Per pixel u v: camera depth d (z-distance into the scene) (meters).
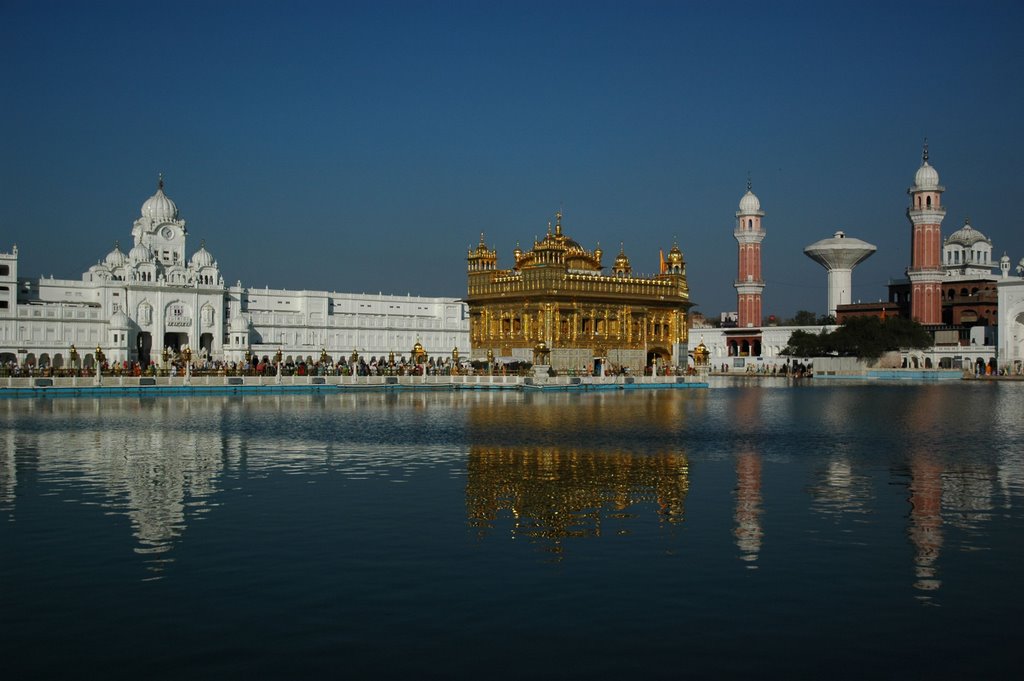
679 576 24.17
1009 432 58.53
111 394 94.81
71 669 18.47
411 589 23.12
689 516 31.28
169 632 20.33
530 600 22.30
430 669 18.42
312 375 114.88
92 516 31.28
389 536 28.48
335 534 28.75
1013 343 176.00
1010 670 18.41
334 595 22.69
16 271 168.50
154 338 179.38
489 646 19.53
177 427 60.69
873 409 80.75
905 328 174.88
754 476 39.56
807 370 167.00
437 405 84.31
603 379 115.88
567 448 49.41
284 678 18.03
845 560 25.69
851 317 183.50
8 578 24.08
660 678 18.05
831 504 33.25
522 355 129.75
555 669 18.42
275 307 199.62
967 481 38.09
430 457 45.69
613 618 21.11
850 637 20.03
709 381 152.75
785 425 63.47
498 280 134.25
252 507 32.88
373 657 18.98
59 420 65.94
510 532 28.98
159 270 182.50
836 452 47.72
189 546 27.28
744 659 18.91
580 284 129.50
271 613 21.45
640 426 62.56
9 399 89.62
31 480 38.41
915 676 18.14
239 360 175.62
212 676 18.14
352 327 198.25
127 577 24.20
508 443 51.69
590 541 27.80
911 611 21.59
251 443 51.44
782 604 22.03
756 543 27.53
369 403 86.69
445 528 29.55
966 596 22.61
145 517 31.16
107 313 175.25
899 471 40.94
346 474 40.16
